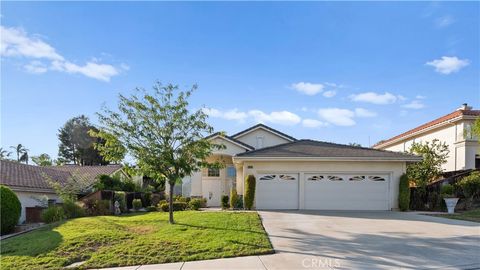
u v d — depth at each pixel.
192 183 27.02
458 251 9.62
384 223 14.45
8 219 15.52
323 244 10.46
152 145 13.58
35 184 20.70
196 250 9.72
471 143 25.73
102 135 13.59
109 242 10.60
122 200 22.19
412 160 20.08
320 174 20.41
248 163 20.45
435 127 28.91
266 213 17.69
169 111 13.88
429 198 20.39
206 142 14.12
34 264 9.09
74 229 12.43
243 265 8.44
